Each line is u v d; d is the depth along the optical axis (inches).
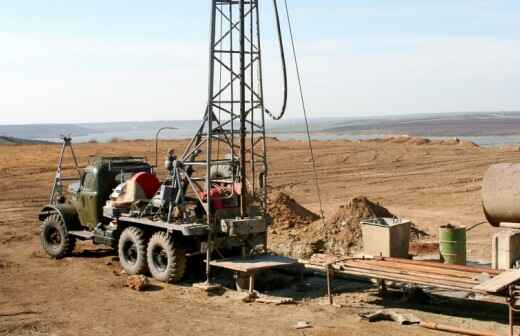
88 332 378.6
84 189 588.4
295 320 395.2
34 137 7849.4
